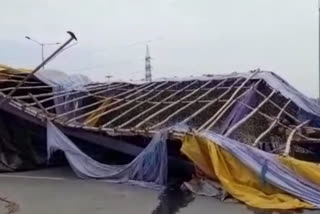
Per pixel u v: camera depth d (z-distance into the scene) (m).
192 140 11.09
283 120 15.09
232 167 10.49
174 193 11.06
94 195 10.96
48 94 16.75
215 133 11.80
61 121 14.83
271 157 10.36
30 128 15.69
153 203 10.09
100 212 9.33
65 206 9.83
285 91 16.80
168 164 13.26
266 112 15.40
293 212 9.05
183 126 12.60
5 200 10.41
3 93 15.69
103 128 14.21
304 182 9.91
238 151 10.47
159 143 11.89
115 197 10.71
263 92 16.84
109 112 15.93
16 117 15.46
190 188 11.19
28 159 15.17
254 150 10.51
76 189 11.71
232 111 14.56
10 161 14.81
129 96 17.52
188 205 9.85
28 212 9.29
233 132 13.35
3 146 14.97
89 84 19.50
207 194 10.74
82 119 16.03
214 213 9.11
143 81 19.84
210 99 16.25
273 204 9.43
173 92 17.69
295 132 14.03
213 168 10.85
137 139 14.51
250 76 17.47
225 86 17.28
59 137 14.04
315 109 16.70
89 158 13.52
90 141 14.83
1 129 15.04
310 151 14.35
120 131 13.70
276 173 10.01
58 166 15.73
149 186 11.85
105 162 15.75
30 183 12.60
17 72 17.30
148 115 15.53
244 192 10.09
